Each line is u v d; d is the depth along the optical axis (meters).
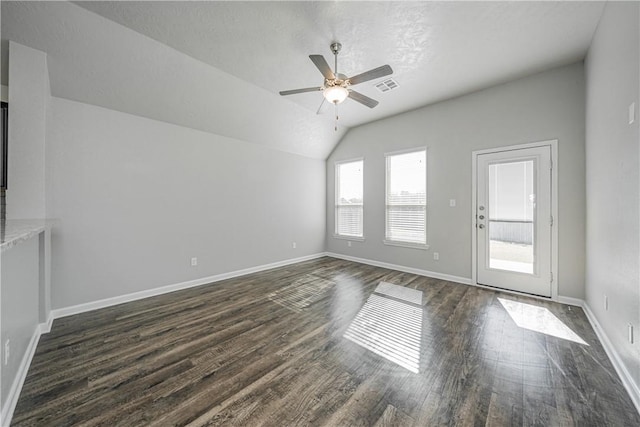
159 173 3.33
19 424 1.33
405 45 2.56
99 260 2.88
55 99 2.61
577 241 2.84
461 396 1.52
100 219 2.88
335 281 3.84
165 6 2.06
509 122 3.28
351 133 5.18
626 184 1.66
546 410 1.42
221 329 2.36
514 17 2.18
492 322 2.47
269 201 4.66
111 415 1.39
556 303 2.92
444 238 3.89
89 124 2.81
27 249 1.86
